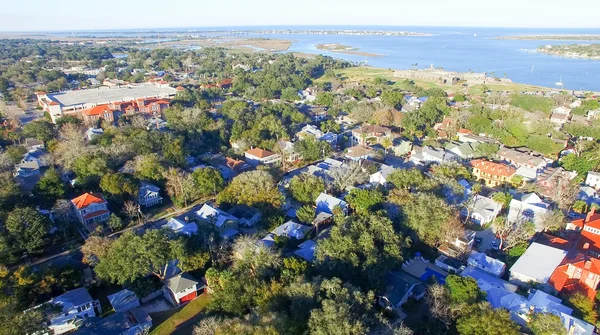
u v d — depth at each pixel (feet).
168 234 257.75
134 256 238.89
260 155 460.14
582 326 206.49
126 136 466.70
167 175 379.35
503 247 294.25
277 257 243.40
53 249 301.02
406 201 306.96
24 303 219.41
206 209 337.72
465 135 536.42
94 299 242.37
